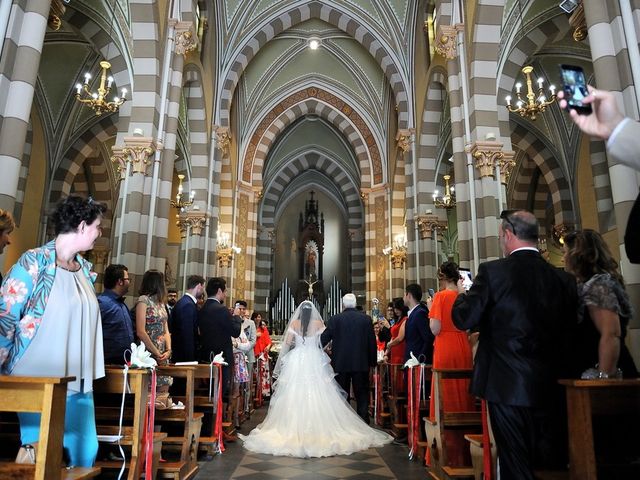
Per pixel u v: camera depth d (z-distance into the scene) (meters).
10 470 2.29
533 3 9.78
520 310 2.83
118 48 9.98
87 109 14.38
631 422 3.13
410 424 6.11
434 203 13.91
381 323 12.38
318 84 20.08
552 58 12.82
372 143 20.22
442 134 13.85
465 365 5.02
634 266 4.68
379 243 19.55
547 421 2.74
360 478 4.99
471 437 4.28
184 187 14.57
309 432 6.20
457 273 5.38
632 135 1.55
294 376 6.62
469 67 9.48
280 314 25.09
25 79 5.26
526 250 3.03
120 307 4.39
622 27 5.07
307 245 27.11
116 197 18.28
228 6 15.33
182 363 5.81
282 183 25.95
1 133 5.08
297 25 17.64
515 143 15.37
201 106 13.73
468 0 9.66
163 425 5.43
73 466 2.89
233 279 18.34
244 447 6.48
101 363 3.06
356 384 7.50
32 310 2.70
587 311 3.08
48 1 5.56
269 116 20.55
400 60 15.54
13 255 13.18
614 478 2.77
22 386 2.28
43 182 14.09
